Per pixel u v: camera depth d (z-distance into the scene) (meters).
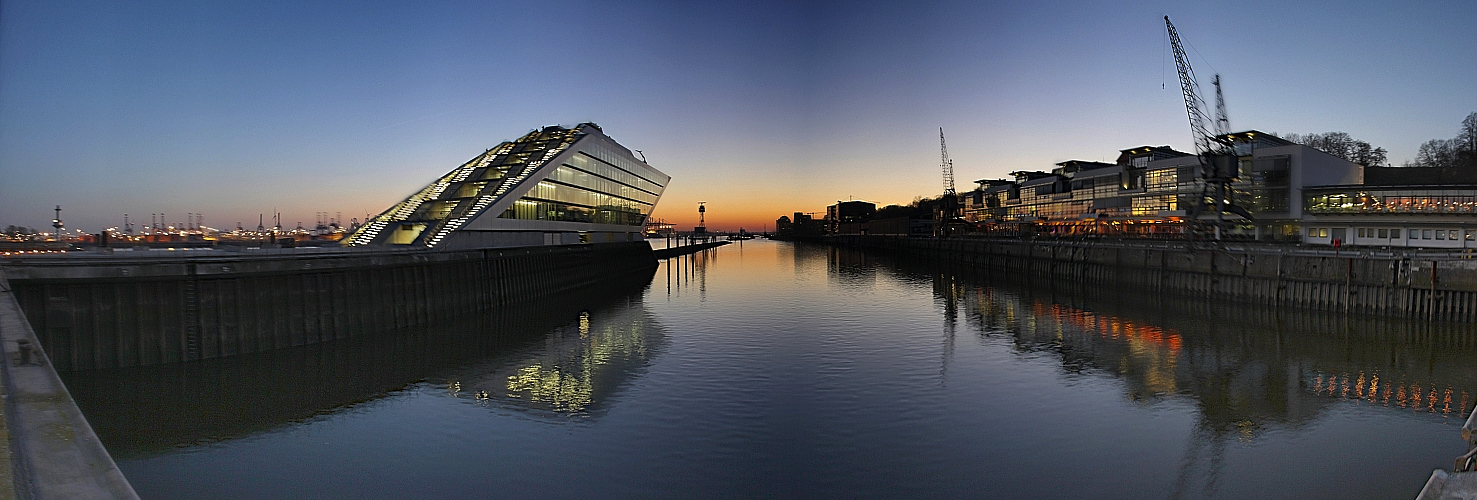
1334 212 80.56
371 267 45.25
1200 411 29.50
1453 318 48.12
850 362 38.50
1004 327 51.81
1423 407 30.39
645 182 137.62
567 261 79.62
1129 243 89.19
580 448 24.52
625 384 33.56
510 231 81.12
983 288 84.31
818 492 20.91
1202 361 39.47
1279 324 52.59
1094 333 49.16
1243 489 21.62
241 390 31.48
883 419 27.88
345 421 27.58
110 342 31.86
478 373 35.91
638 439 25.42
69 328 30.67
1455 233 70.00
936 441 25.39
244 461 23.28
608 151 113.62
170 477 21.91
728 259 159.25
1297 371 36.91
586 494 20.72
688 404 29.94
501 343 44.78
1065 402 30.67
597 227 109.31
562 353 41.34
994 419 28.05
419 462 23.22
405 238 75.19
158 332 33.41
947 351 41.88
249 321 37.00
